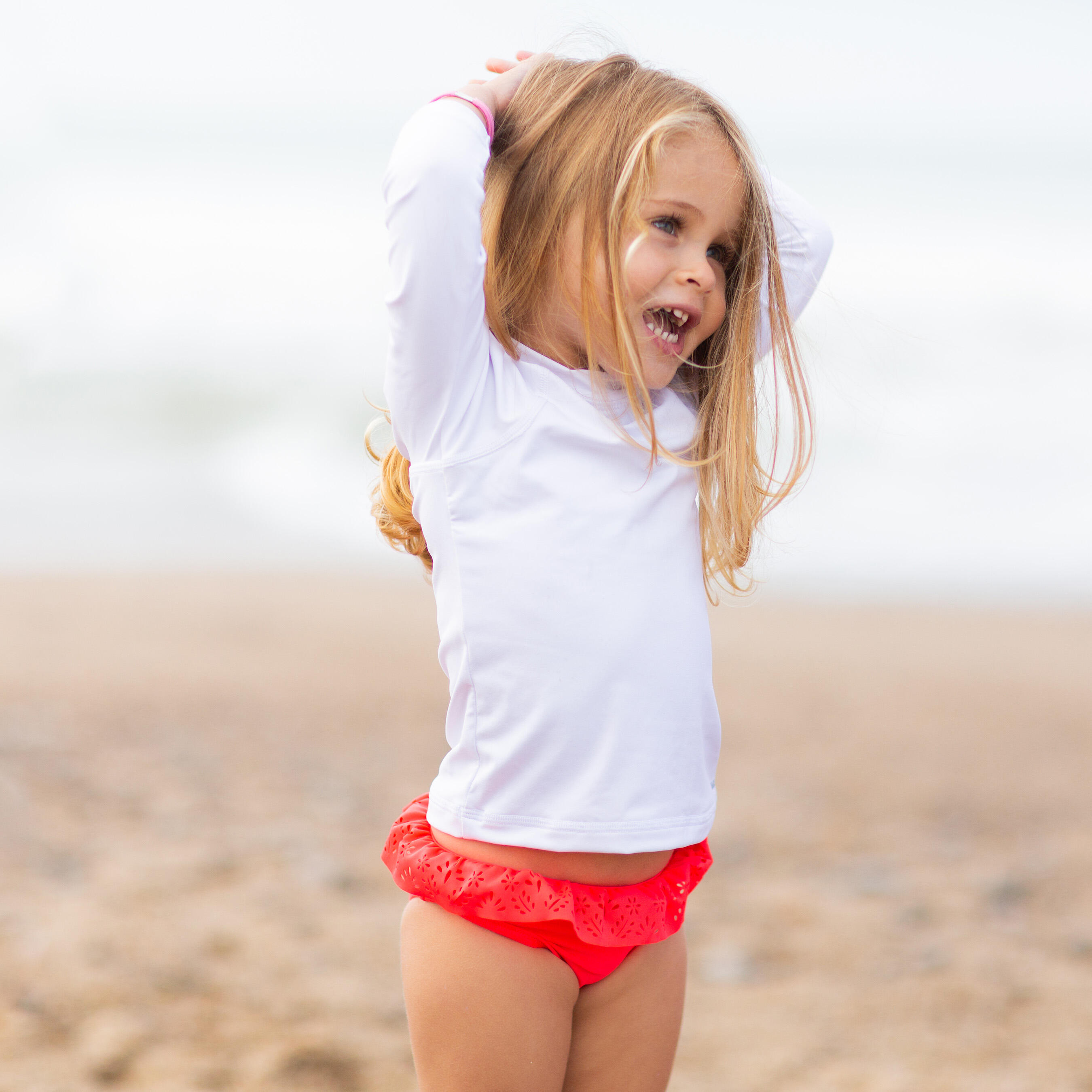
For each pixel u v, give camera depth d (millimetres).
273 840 5281
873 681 9477
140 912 4293
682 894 1713
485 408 1646
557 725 1584
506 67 1941
